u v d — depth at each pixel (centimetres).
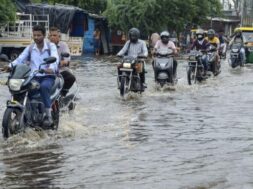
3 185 614
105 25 4650
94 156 752
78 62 3056
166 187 601
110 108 1207
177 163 709
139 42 1488
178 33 4622
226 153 763
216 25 6825
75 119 1049
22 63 906
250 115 1114
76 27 4050
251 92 1550
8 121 830
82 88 1622
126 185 611
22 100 865
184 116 1098
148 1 4275
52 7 3722
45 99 888
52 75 906
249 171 663
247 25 6219
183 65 2853
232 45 2891
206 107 1231
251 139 863
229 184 608
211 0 5394
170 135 899
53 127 916
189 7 4512
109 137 881
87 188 603
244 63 2861
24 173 665
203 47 1909
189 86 1727
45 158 739
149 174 656
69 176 652
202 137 881
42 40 928
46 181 631
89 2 4750
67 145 820
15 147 802
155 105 1263
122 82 1405
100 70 2389
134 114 1123
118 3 4394
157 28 4369
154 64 1628
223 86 1731
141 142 842
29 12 3716
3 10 3045
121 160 728
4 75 2044
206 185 606
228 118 1075
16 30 3319
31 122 881
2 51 3272
